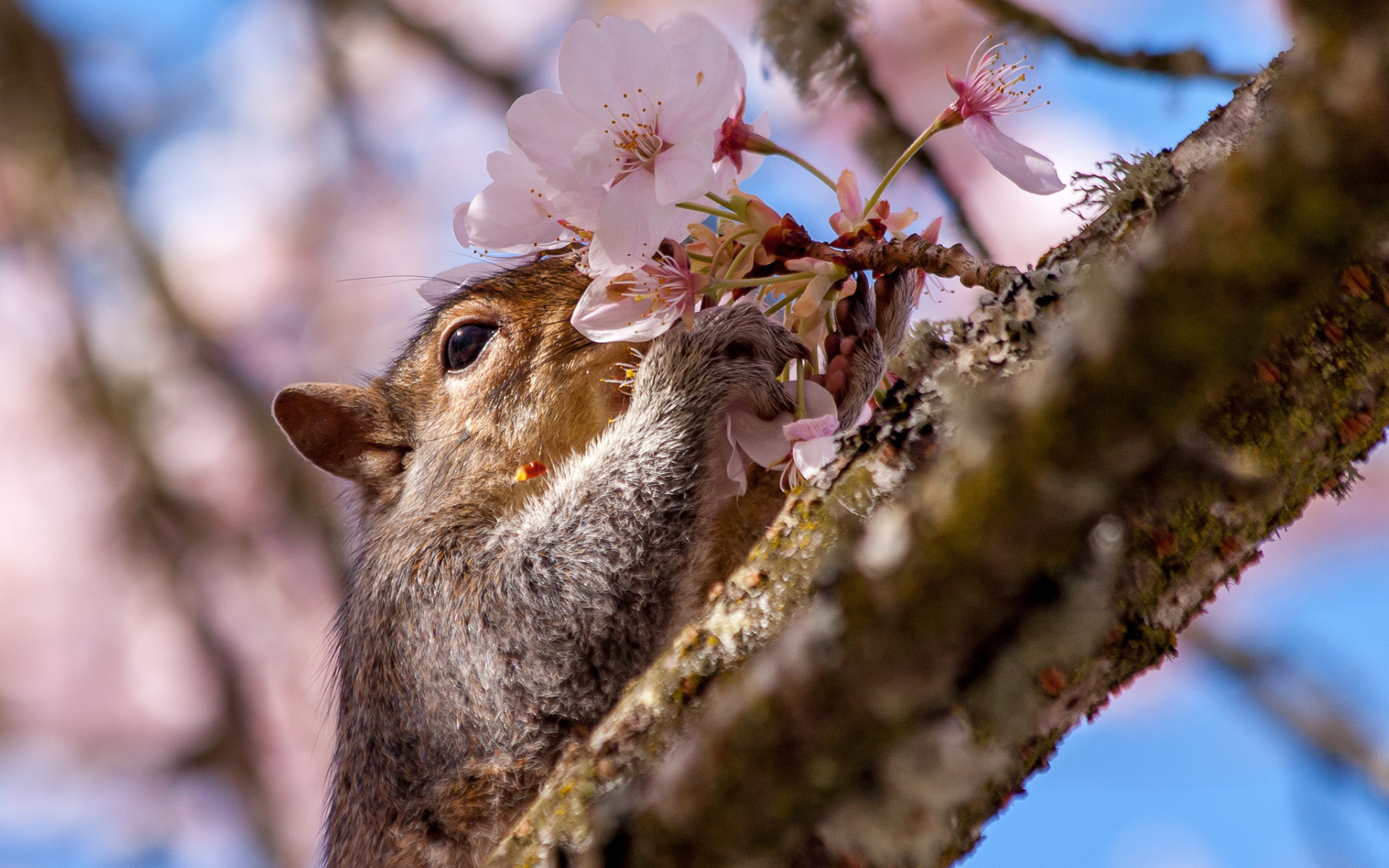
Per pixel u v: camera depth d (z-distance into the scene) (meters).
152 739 19.61
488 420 8.89
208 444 18.84
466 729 8.36
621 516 7.76
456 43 16.61
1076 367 3.75
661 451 7.60
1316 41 3.34
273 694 19.11
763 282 6.00
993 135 6.11
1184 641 12.45
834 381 6.31
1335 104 3.28
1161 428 3.73
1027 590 4.04
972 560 3.97
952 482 4.01
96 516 19.97
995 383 4.36
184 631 18.42
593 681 8.00
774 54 8.95
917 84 16.39
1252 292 3.50
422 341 10.16
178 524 17.73
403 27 16.62
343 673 10.05
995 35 8.44
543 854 5.12
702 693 5.21
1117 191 5.09
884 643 4.14
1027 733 4.73
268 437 17.20
